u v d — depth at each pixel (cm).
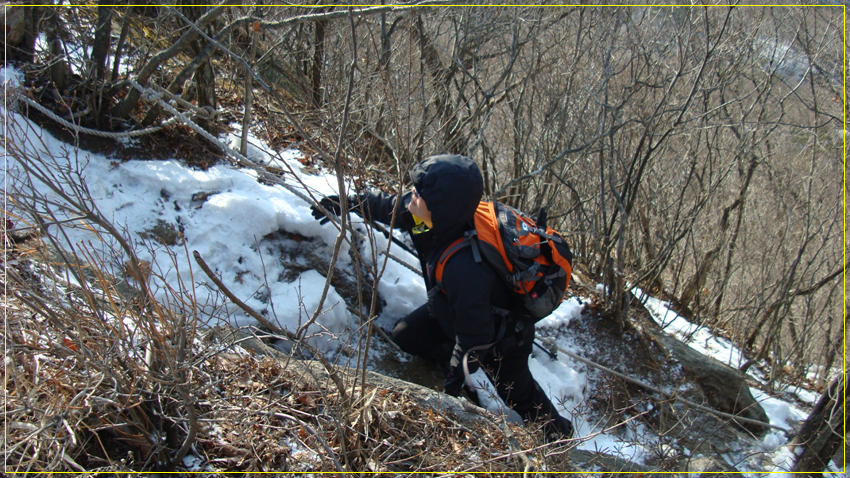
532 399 312
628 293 426
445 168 252
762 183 607
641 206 532
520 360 299
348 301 357
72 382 160
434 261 271
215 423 191
